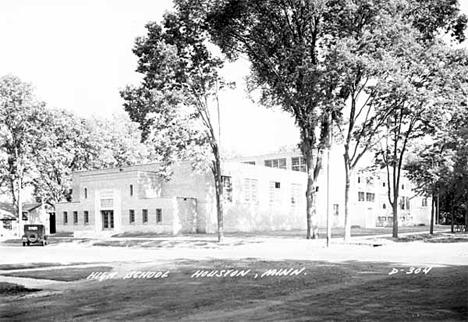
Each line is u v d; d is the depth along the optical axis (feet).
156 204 200.54
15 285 57.82
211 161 151.12
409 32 114.11
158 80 130.41
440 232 202.39
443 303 39.42
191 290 49.73
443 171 155.63
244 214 221.66
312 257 88.74
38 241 165.07
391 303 39.93
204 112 140.36
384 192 329.93
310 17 120.26
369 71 108.99
